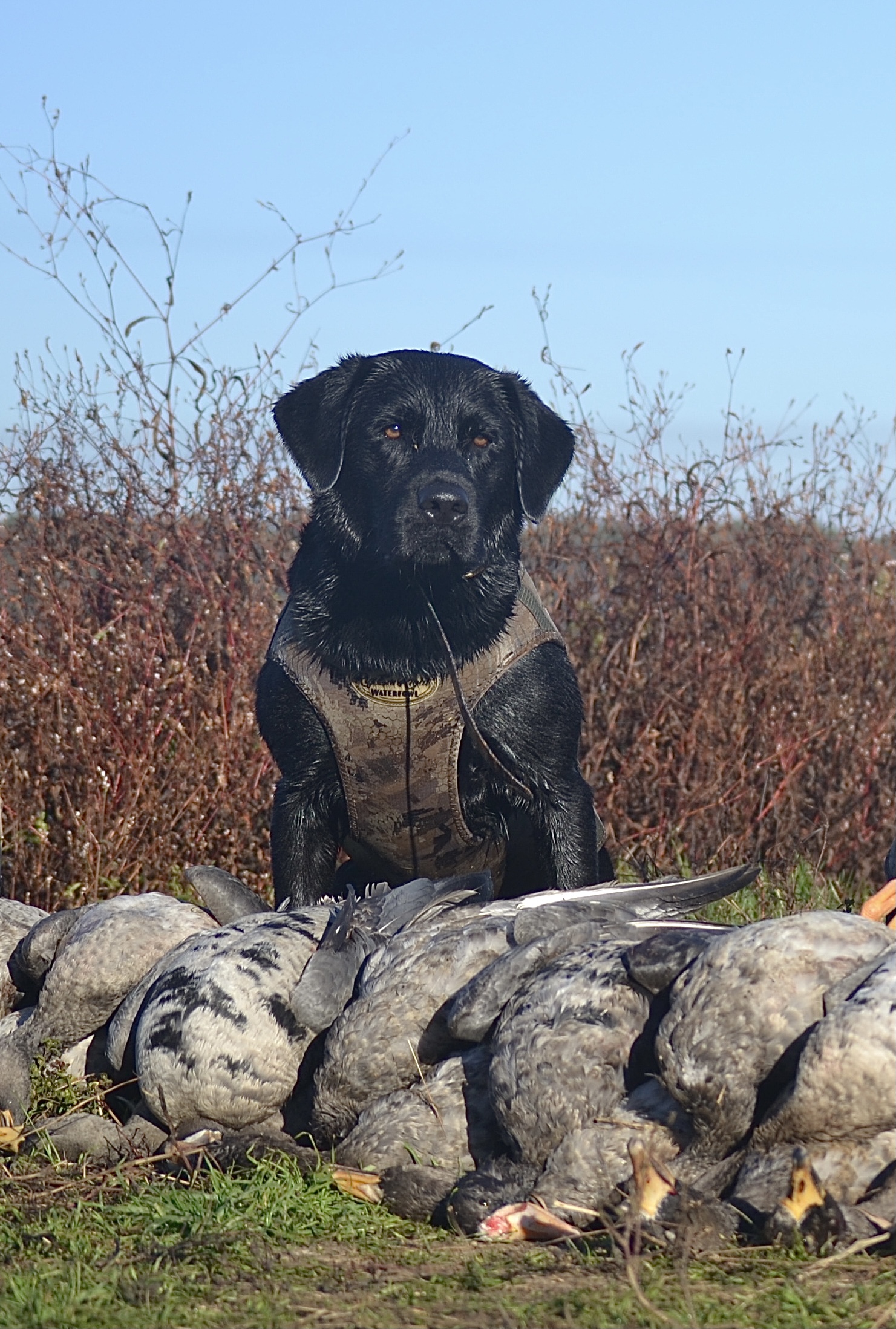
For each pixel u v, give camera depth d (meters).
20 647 6.91
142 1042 3.87
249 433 8.08
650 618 8.05
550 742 5.12
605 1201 3.27
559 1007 3.42
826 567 8.51
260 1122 3.89
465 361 5.51
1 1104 4.12
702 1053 3.18
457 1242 3.28
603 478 8.52
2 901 4.83
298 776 5.16
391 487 5.11
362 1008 3.78
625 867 7.46
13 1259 3.14
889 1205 3.01
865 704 8.01
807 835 7.45
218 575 7.66
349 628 5.01
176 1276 3.02
